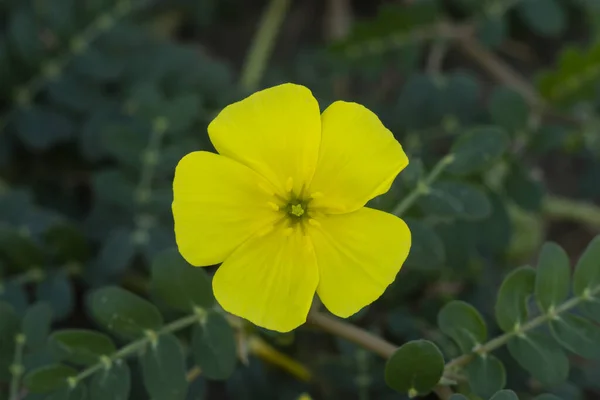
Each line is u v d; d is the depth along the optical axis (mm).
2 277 301
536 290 260
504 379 258
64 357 264
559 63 328
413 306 315
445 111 334
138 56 343
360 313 265
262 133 244
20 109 331
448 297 308
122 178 308
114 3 334
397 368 251
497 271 320
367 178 244
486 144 274
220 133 243
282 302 246
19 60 328
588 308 261
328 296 246
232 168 245
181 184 242
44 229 314
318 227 249
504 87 321
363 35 338
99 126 332
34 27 328
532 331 260
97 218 319
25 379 263
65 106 335
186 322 266
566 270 261
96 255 320
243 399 307
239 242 247
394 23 337
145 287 323
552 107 340
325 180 247
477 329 260
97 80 335
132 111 324
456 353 295
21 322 279
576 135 344
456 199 271
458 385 269
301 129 244
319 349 317
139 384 297
